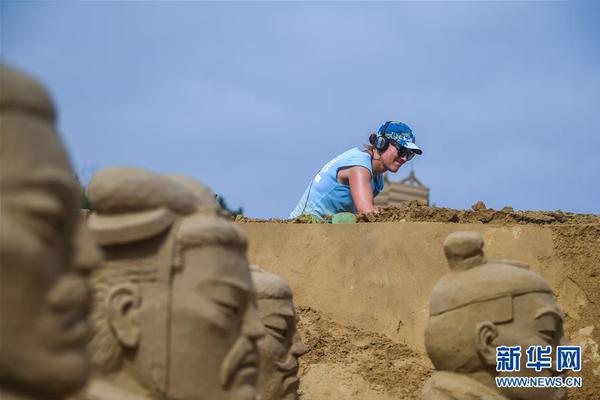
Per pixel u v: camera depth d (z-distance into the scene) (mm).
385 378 11477
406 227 13211
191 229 6715
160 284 6637
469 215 13758
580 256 12898
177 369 6574
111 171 6750
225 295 6711
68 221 4895
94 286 6637
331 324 12594
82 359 4777
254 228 13750
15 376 4562
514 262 9359
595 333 12141
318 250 13375
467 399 8703
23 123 4723
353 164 14516
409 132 14953
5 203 4602
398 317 12633
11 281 4512
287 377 9422
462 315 8852
